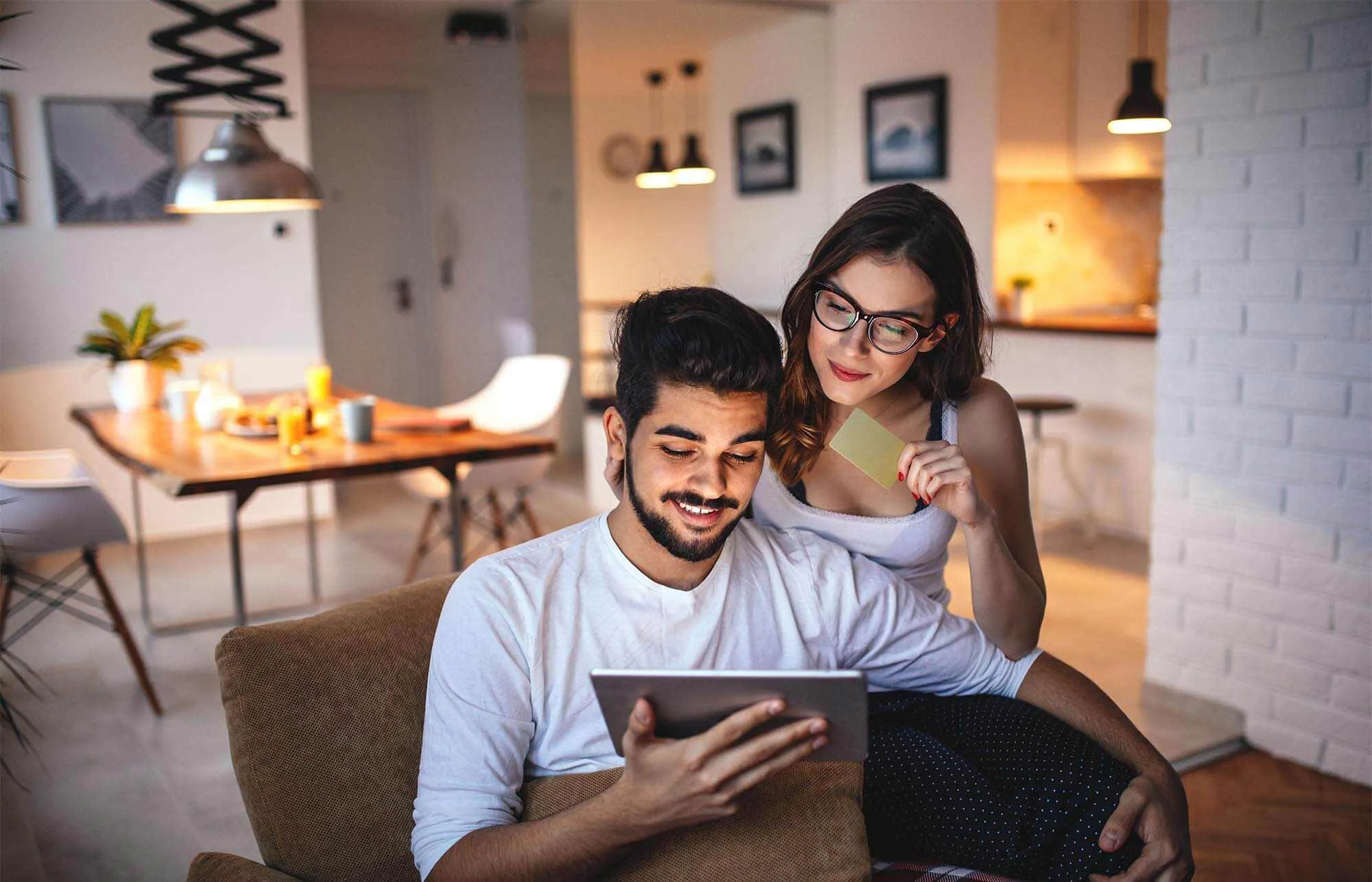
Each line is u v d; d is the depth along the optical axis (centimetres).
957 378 151
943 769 139
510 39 619
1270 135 271
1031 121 562
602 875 121
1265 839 247
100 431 379
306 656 132
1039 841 134
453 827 116
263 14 532
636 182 855
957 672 148
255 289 550
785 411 149
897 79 600
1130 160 554
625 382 118
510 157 634
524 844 111
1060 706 147
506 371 480
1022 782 138
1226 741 291
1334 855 240
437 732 121
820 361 142
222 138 344
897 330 136
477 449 336
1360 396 261
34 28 491
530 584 122
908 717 149
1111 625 382
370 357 713
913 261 134
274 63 537
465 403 484
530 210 632
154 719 321
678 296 119
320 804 128
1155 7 543
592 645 122
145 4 511
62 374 513
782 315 148
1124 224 613
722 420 113
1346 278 260
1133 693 321
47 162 500
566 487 630
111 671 358
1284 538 280
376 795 131
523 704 121
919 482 135
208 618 412
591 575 125
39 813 266
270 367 559
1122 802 132
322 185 682
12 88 491
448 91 677
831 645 138
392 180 701
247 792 127
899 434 154
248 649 130
